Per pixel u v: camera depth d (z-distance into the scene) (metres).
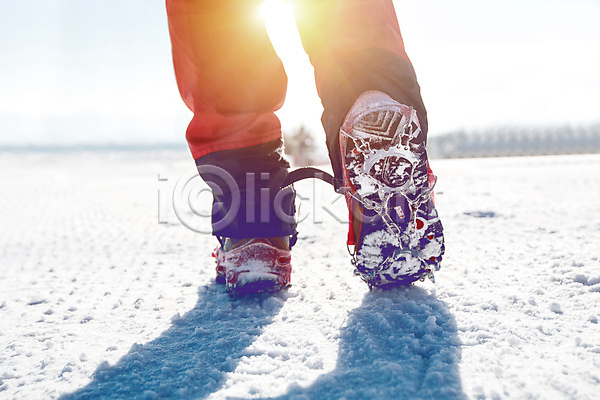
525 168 6.14
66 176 9.14
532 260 1.31
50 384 0.71
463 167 6.97
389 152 0.89
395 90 0.92
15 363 0.80
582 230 1.74
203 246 1.98
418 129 0.89
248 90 1.01
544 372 0.64
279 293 1.12
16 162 15.30
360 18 0.95
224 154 1.04
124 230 2.57
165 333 0.91
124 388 0.68
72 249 2.02
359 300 1.04
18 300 1.21
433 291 1.06
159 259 1.71
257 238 1.08
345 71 0.93
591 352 0.71
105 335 0.91
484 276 1.17
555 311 0.90
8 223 3.05
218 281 1.29
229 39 0.99
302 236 2.06
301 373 0.69
